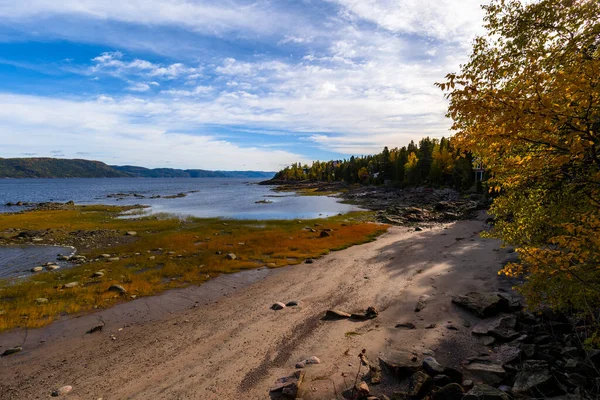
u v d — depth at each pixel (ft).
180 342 40.47
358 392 26.50
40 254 95.25
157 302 55.98
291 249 96.73
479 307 42.50
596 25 17.98
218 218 174.19
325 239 109.91
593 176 18.37
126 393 30.32
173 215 190.60
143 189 588.50
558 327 34.01
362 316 44.93
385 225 142.61
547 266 20.61
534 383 23.62
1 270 77.97
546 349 29.30
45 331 45.09
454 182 293.84
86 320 48.67
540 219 25.07
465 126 20.17
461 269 66.23
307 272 71.92
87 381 32.60
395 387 27.58
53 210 219.00
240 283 66.28
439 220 156.97
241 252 92.68
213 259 83.92
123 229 136.15
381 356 31.83
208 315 49.34
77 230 133.80
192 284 65.72
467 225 134.21
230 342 39.73
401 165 388.57
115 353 38.37
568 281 22.63
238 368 33.68
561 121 15.34
